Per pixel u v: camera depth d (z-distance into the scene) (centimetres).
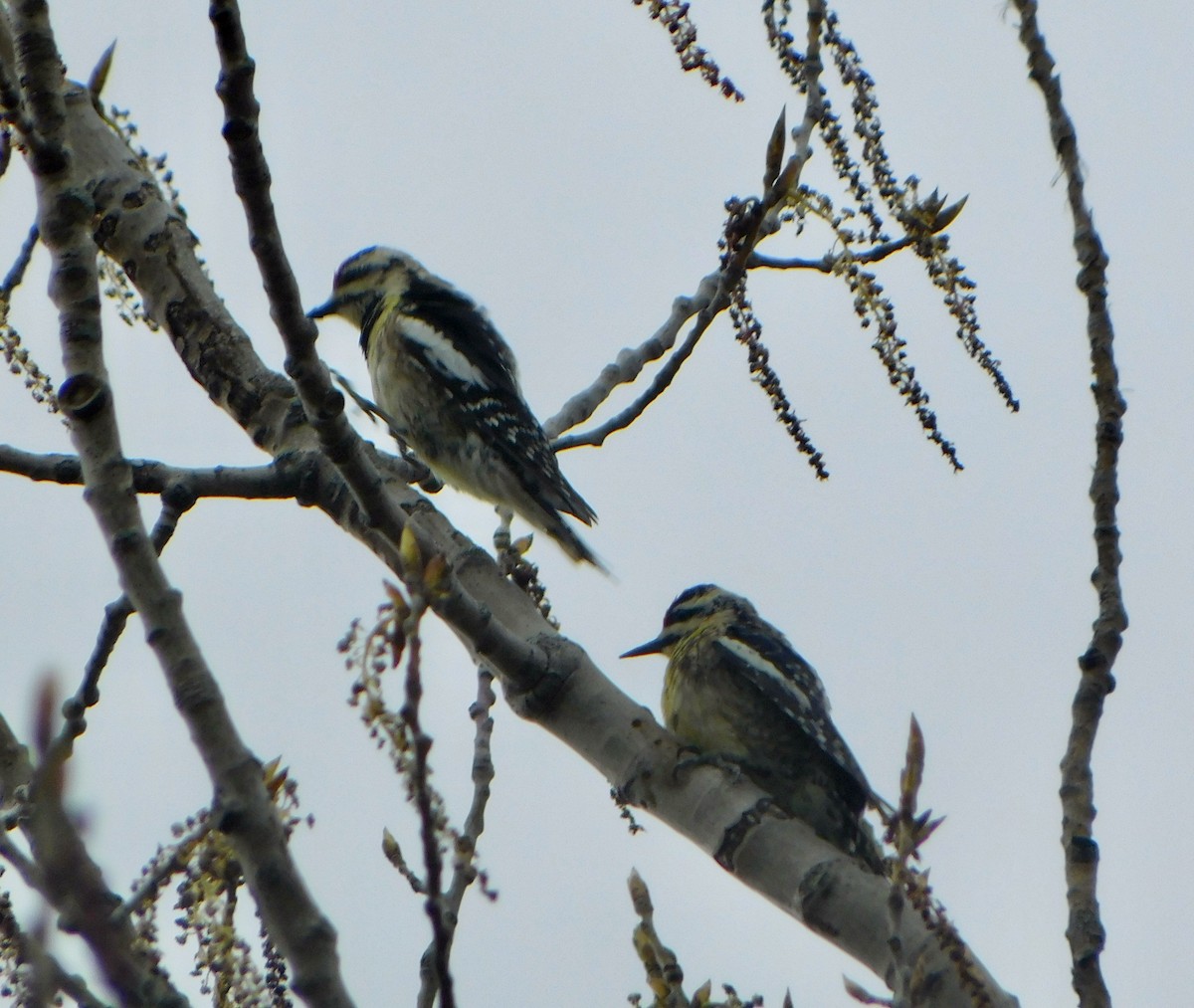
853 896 846
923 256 1087
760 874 884
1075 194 851
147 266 1095
